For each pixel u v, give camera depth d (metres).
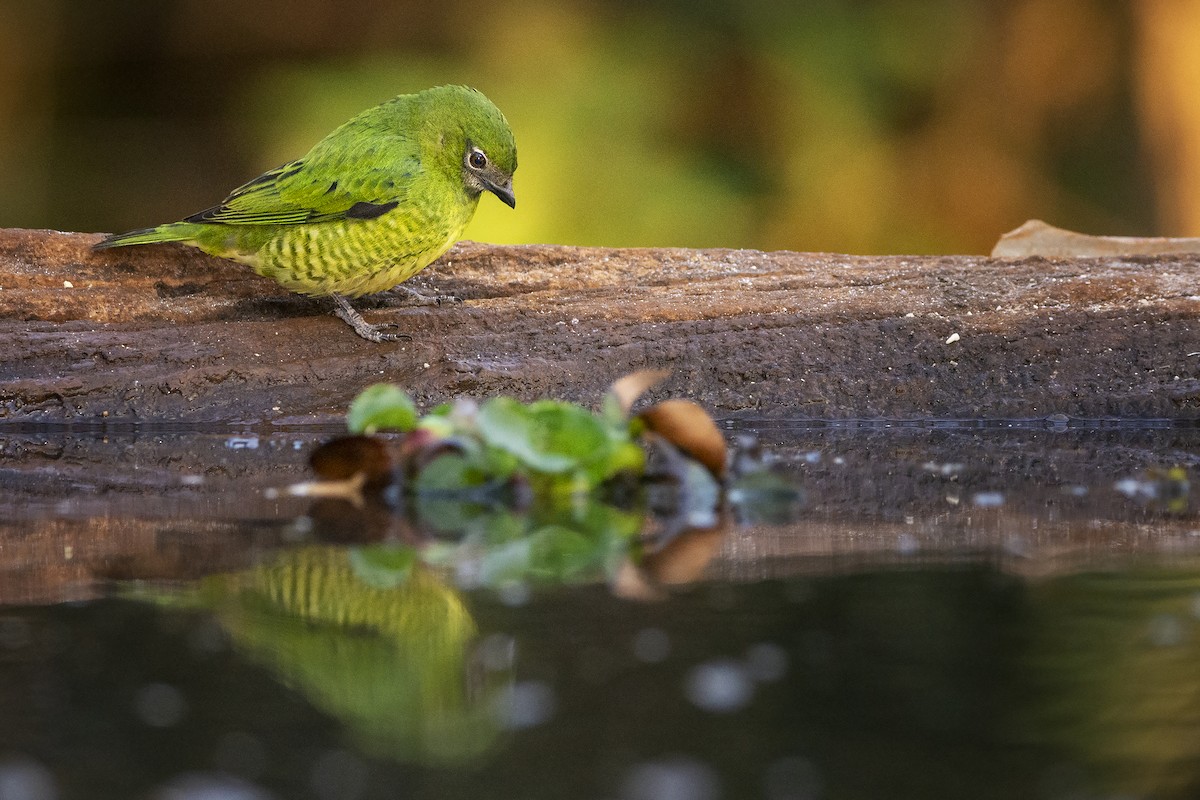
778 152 21.03
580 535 5.68
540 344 10.14
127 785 2.85
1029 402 9.92
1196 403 9.85
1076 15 21.11
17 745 3.09
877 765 2.95
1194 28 20.78
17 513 6.25
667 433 6.78
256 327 10.12
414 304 10.70
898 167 21.23
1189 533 5.65
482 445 6.82
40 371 9.78
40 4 21.88
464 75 20.77
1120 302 10.46
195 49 22.28
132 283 10.45
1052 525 5.87
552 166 19.98
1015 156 21.36
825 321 10.34
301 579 4.80
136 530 5.79
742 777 2.88
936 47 21.02
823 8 21.09
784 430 9.59
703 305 10.50
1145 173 21.34
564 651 3.77
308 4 21.97
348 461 6.96
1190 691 3.37
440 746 3.08
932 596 4.40
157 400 9.73
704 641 3.85
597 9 21.14
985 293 10.65
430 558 5.14
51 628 4.07
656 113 20.62
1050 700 3.31
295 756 3.03
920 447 8.66
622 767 2.94
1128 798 2.77
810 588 4.53
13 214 21.67
